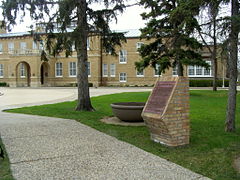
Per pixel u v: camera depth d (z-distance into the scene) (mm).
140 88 33938
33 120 9383
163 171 4273
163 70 17453
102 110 12070
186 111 5801
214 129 7551
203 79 36750
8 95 23109
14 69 41719
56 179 3920
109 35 12359
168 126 5527
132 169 4359
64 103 15234
